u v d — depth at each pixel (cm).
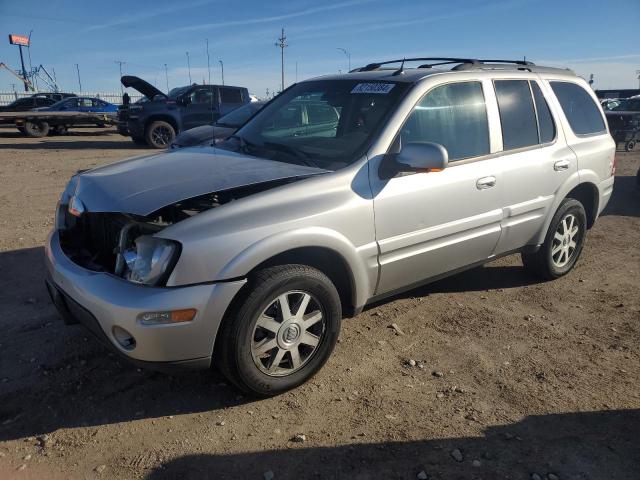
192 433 296
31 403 318
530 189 446
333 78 439
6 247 592
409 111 369
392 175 352
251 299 295
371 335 408
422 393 336
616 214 820
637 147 1823
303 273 313
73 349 376
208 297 281
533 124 458
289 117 425
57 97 2934
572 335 416
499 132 425
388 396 331
